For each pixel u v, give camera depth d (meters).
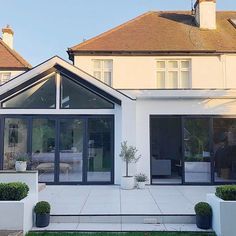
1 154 14.47
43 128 14.63
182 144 14.66
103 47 18.77
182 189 13.38
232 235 7.81
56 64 14.53
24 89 14.66
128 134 14.12
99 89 14.44
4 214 7.93
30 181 11.09
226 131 14.76
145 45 18.92
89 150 14.58
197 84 18.44
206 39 19.56
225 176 14.62
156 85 18.69
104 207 10.04
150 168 14.49
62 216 9.11
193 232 8.17
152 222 9.05
